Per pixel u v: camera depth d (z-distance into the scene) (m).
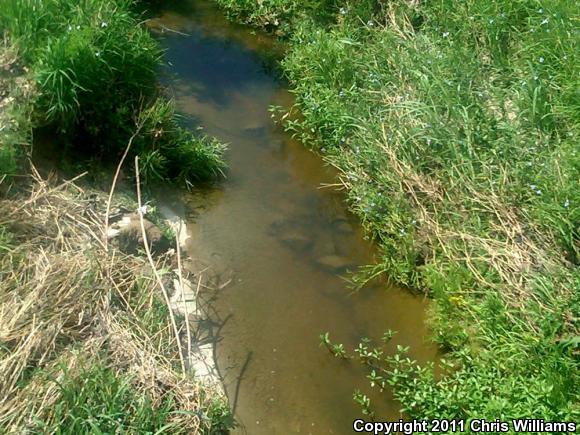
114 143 5.48
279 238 5.27
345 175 5.75
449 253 4.81
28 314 3.87
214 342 4.46
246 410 4.12
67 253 4.32
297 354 4.45
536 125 5.34
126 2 6.32
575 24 5.97
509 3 6.38
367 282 4.95
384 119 5.76
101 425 3.49
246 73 6.96
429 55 6.08
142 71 5.77
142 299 4.34
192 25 7.59
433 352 4.46
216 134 6.13
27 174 4.91
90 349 3.85
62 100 5.19
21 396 3.50
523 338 4.15
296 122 6.18
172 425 3.65
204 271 4.94
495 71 5.99
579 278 4.27
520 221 4.80
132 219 5.00
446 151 5.29
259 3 7.65
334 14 7.25
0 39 5.59
